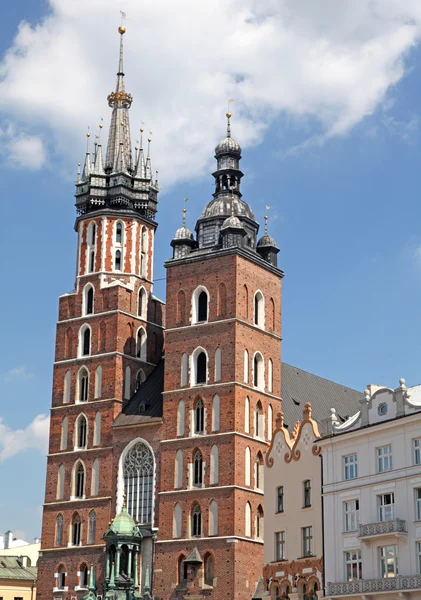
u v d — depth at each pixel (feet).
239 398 357.82
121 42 450.30
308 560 291.38
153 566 355.56
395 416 268.82
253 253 379.96
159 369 398.42
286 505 304.71
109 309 397.60
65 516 382.63
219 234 384.47
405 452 263.08
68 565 375.86
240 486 348.18
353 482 277.64
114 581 305.32
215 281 372.99
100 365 392.88
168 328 379.14
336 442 286.46
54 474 390.83
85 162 426.92
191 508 353.31
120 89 442.50
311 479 296.51
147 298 411.34
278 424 317.22
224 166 400.67
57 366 403.95
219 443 353.92
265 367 375.04
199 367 370.53
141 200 421.59
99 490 377.30
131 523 339.98
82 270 410.72
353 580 267.80
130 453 376.07
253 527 349.41
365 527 266.98
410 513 257.96
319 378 435.94
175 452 362.94
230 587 335.88
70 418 393.91
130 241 411.75
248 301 372.79
